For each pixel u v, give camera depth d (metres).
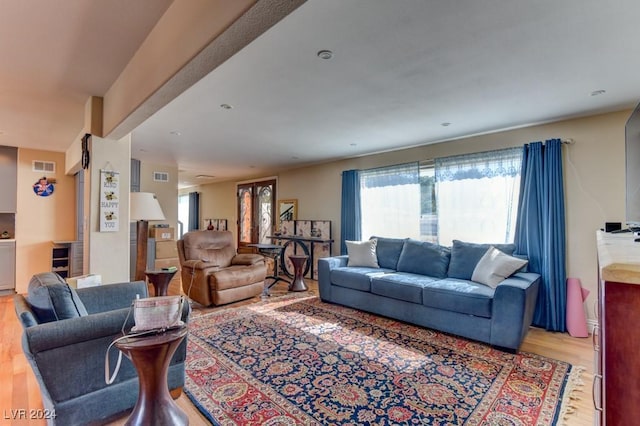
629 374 0.71
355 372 2.37
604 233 2.31
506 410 1.92
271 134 4.02
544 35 1.83
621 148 3.06
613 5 1.56
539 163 3.42
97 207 3.00
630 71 2.27
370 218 5.21
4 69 2.38
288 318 3.61
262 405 1.96
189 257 4.50
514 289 2.73
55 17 1.75
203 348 2.78
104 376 1.71
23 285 4.82
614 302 0.73
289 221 6.59
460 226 4.08
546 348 2.83
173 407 1.62
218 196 9.38
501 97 2.77
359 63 2.18
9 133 4.09
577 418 1.84
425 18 1.68
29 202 4.92
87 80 2.59
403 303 3.44
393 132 3.89
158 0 1.64
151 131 3.91
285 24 1.73
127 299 2.47
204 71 1.64
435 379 2.27
